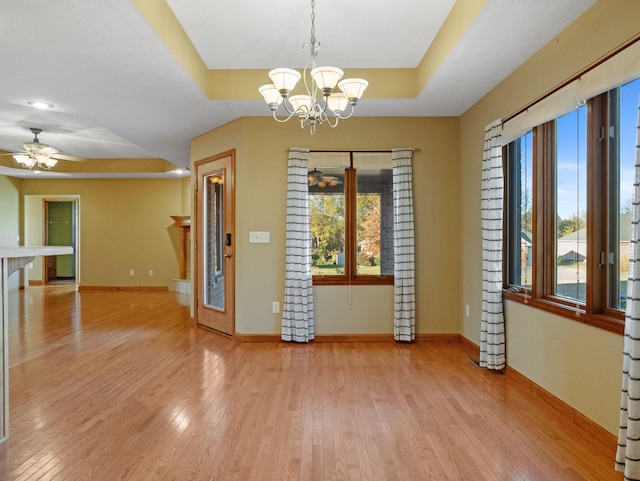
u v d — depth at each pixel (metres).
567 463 2.12
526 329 3.19
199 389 3.13
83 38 2.73
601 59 2.28
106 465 2.10
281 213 4.56
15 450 2.25
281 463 2.12
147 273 8.89
